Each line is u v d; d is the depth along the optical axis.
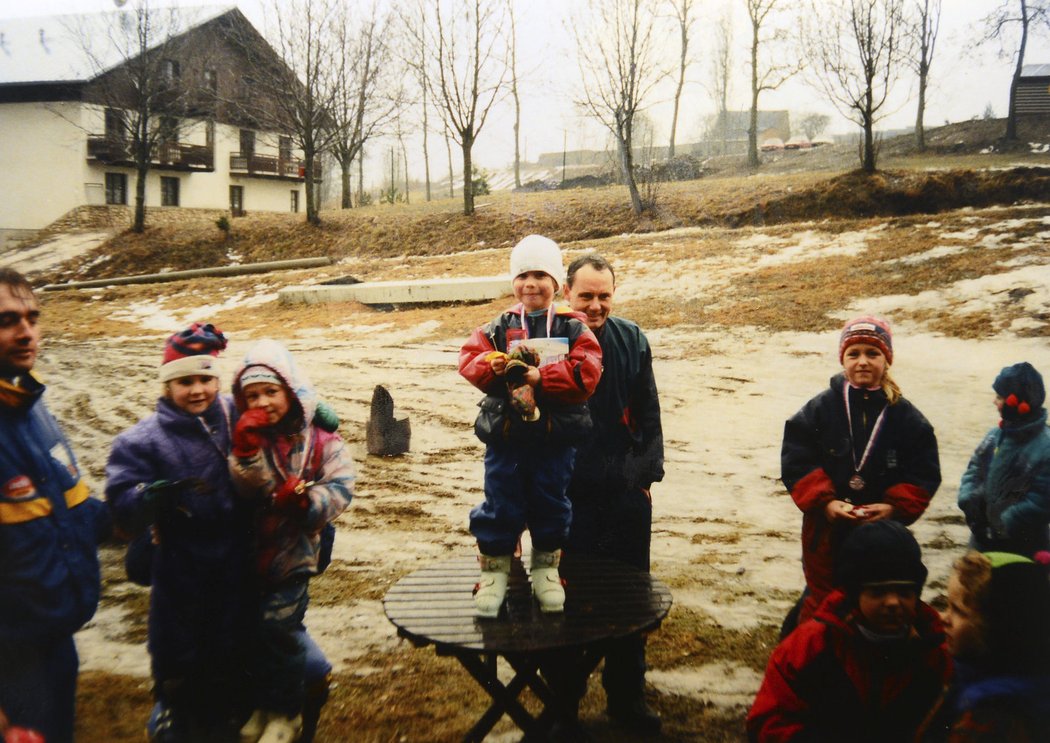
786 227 21.77
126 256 34.69
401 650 4.32
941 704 2.38
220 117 45.47
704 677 4.00
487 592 2.83
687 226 27.67
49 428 2.68
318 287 22.58
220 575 2.83
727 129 86.00
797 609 3.54
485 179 51.75
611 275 3.55
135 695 3.78
